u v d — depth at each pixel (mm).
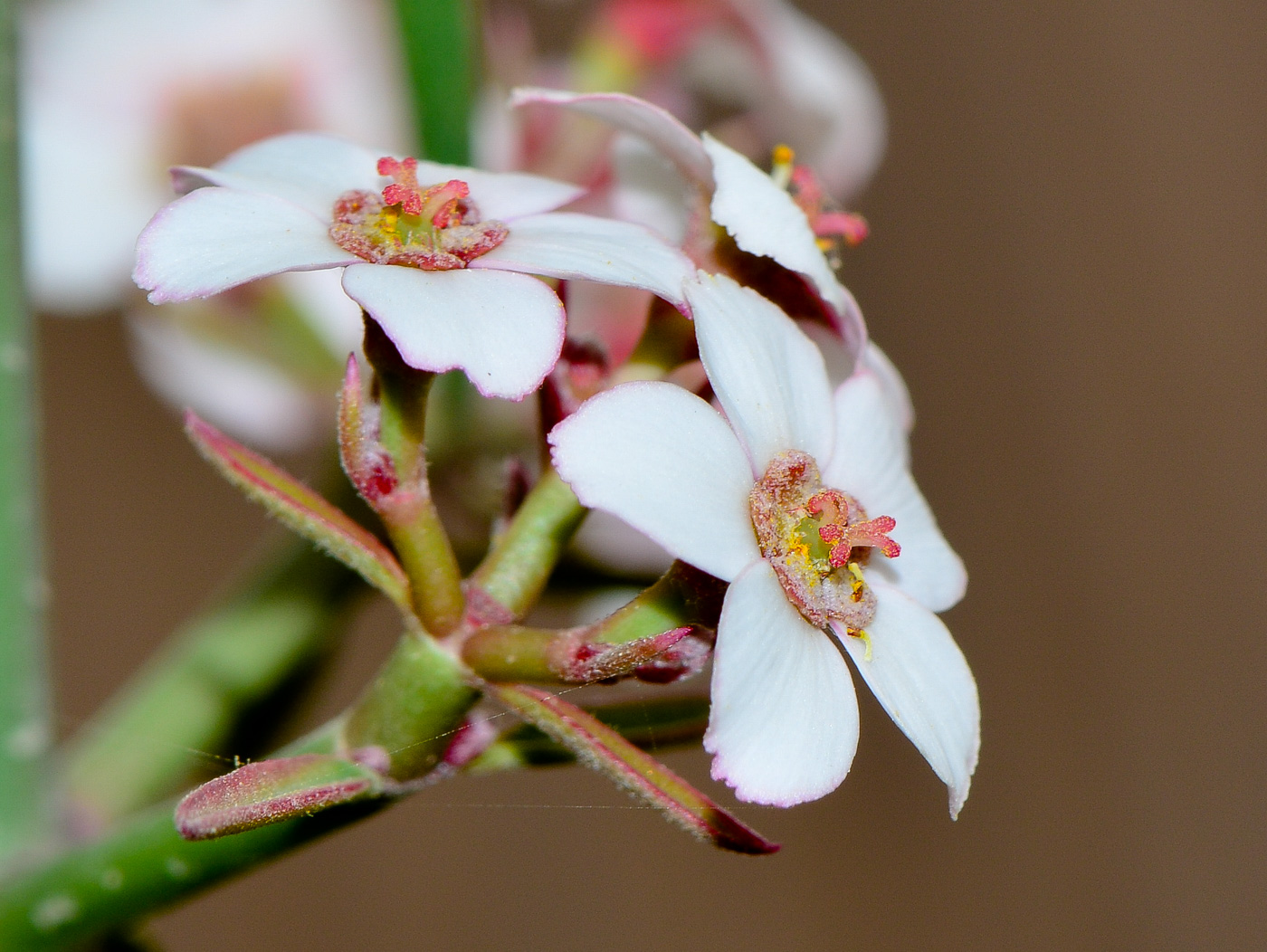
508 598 80
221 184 81
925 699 81
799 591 80
